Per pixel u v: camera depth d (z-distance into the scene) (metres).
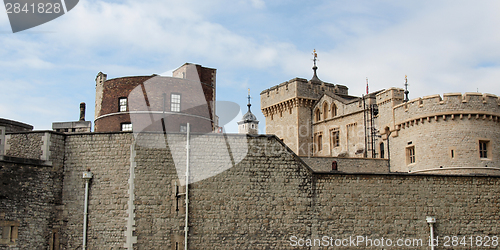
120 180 31.55
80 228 31.31
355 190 33.47
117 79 39.88
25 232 30.31
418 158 44.28
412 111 45.16
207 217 31.73
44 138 31.73
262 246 31.98
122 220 31.06
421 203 34.06
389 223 33.44
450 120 42.81
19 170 30.56
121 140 32.03
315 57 68.12
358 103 54.22
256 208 32.31
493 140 42.59
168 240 31.06
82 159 32.09
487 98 42.81
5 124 37.53
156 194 31.42
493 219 34.81
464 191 34.75
